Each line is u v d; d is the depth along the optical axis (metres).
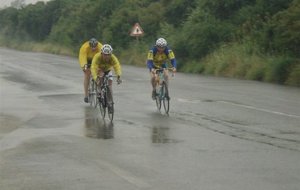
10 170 8.73
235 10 36.22
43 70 33.47
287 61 25.91
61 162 9.28
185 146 10.53
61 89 22.33
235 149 10.19
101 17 54.38
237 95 19.67
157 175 8.30
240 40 32.78
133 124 13.40
